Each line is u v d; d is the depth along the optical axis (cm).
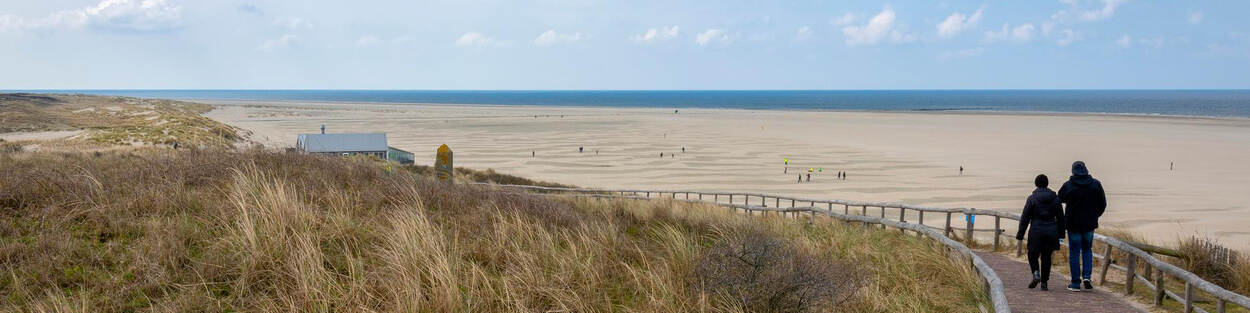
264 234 604
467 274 580
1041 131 10112
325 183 835
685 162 6309
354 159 1170
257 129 10400
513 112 18075
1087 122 12344
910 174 5359
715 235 923
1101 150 7144
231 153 967
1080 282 740
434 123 12569
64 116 10494
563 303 551
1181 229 3052
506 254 645
